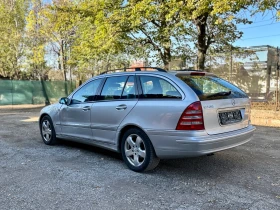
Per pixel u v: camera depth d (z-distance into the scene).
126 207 3.33
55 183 4.11
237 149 6.12
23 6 25.62
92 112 5.34
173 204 3.40
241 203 3.42
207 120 4.03
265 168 4.79
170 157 4.21
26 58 24.50
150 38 15.80
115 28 12.50
